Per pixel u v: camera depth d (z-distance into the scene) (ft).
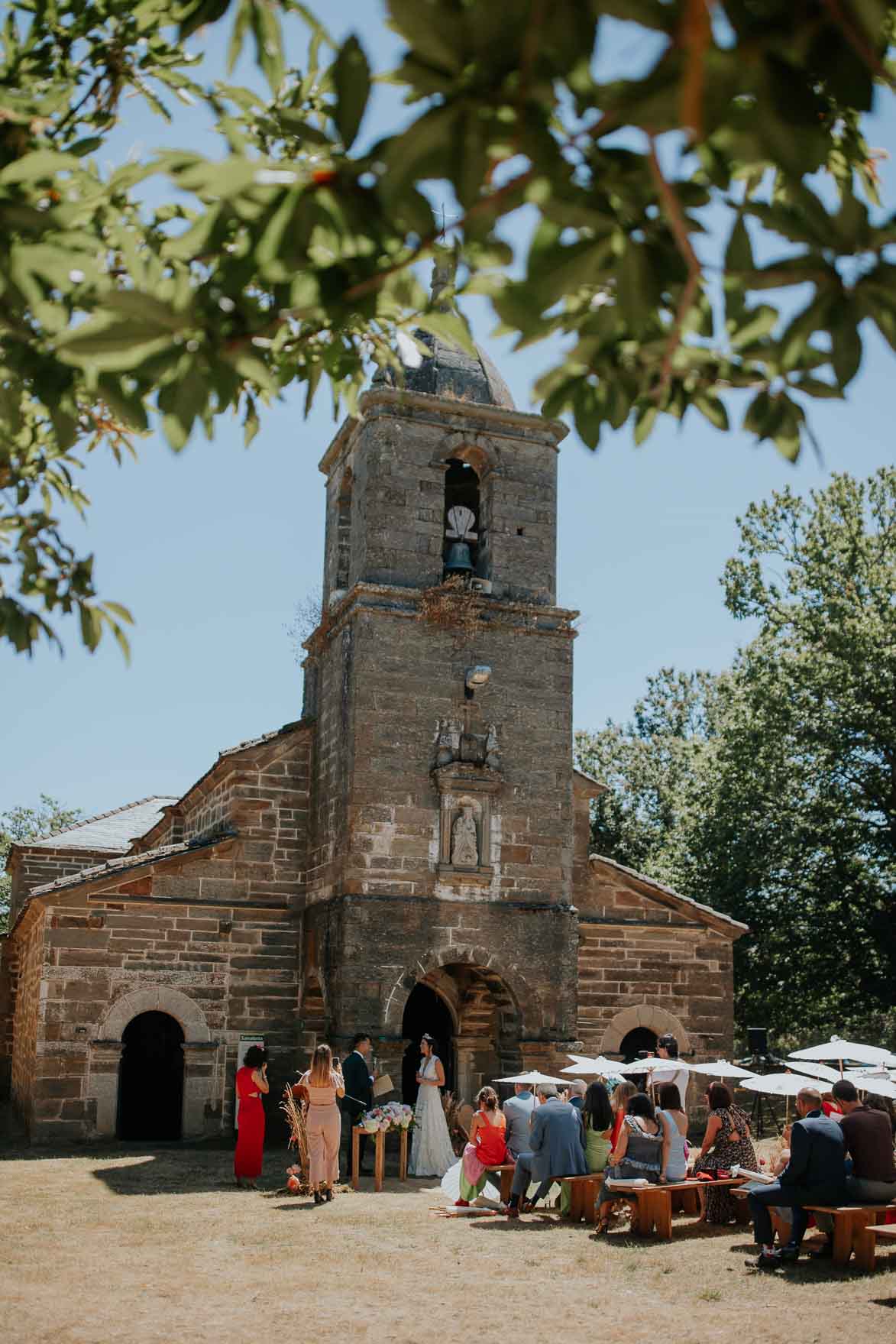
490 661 76.54
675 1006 81.66
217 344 12.19
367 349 21.56
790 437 13.41
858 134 15.12
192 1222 46.60
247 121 20.92
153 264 13.55
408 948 71.20
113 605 21.52
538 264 10.48
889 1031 165.37
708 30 8.25
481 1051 79.51
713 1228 46.06
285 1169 62.64
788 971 110.73
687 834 121.08
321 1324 31.73
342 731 74.95
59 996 72.28
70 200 15.42
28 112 16.06
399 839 72.49
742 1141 47.60
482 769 74.43
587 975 80.33
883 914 109.19
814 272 10.75
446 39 8.94
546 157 9.87
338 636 77.87
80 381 14.82
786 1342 29.99
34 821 220.43
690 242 10.24
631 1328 31.45
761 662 114.83
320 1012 75.56
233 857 78.18
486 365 82.58
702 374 13.73
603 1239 43.86
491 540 78.54
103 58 21.31
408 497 77.10
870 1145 39.65
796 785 110.42
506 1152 51.29
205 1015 75.25
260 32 15.42
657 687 185.16
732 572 127.95
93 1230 44.50
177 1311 32.76
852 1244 39.50
